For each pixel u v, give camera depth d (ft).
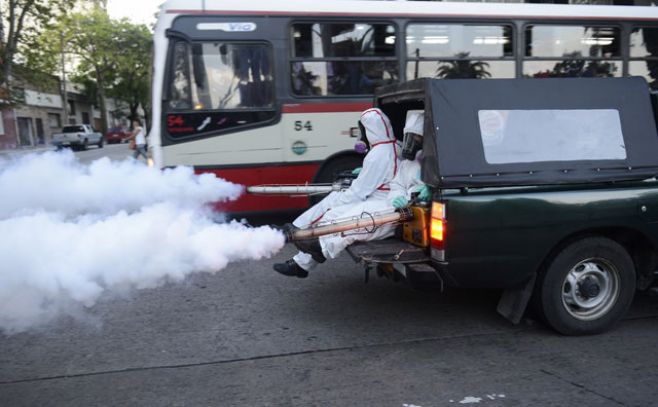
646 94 13.57
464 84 12.70
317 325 14.46
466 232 12.09
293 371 11.85
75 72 163.12
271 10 24.06
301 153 24.79
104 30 151.33
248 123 24.12
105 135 167.12
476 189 12.26
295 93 24.58
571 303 13.26
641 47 28.40
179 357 12.64
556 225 12.53
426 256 12.74
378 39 25.21
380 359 12.37
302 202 25.22
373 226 13.03
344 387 11.10
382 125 14.88
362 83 25.23
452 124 12.37
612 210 12.78
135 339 13.66
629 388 10.84
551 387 10.91
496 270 12.46
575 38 27.40
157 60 23.25
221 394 10.91
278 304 16.07
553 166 12.60
